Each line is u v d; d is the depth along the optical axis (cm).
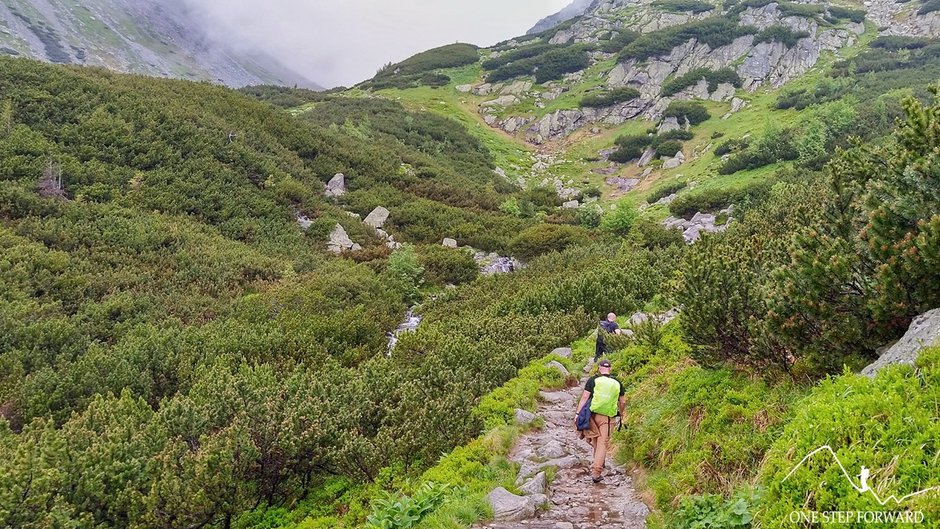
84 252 2109
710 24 8231
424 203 3772
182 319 1822
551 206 4569
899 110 3944
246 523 777
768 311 586
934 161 490
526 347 1363
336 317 1853
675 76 7788
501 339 1486
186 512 700
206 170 3144
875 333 526
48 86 3158
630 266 2038
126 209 2516
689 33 8231
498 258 3181
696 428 626
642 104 7400
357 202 3584
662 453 633
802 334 567
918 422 359
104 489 733
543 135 7469
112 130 3036
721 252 790
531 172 6256
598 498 610
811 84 6047
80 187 2584
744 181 3828
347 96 8231
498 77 8956
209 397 1073
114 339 1602
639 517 546
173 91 3956
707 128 6066
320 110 6412
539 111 7975
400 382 1127
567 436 862
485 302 2150
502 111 8100
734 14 8631
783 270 582
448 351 1271
